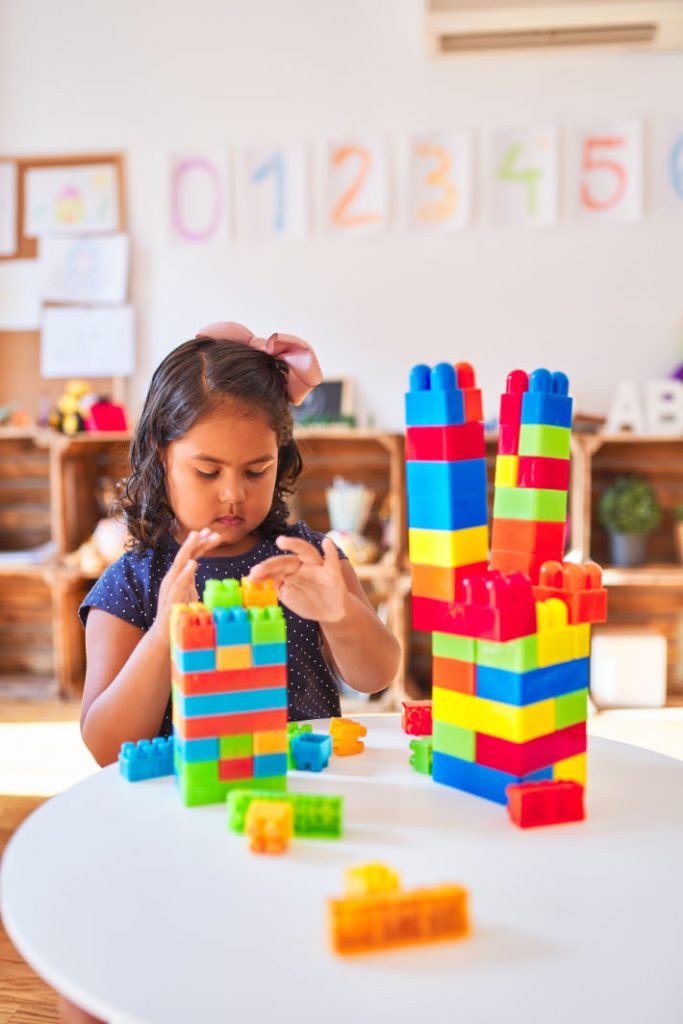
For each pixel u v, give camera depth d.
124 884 0.58
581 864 0.61
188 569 0.83
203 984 0.47
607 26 2.49
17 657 3.01
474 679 0.72
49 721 2.51
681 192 2.66
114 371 2.88
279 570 0.79
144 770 0.76
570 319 2.72
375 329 2.79
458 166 2.72
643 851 0.63
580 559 2.47
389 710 2.55
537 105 2.70
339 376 2.80
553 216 2.70
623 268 2.69
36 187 2.89
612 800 0.73
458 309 2.76
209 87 2.82
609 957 0.50
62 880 0.58
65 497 2.73
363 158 2.77
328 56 2.77
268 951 0.50
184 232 2.84
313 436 2.61
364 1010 0.45
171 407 0.97
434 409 0.71
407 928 0.51
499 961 0.49
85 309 2.88
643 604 2.79
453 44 2.60
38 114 2.89
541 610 0.70
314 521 2.87
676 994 0.46
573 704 0.72
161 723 0.90
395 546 2.61
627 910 0.55
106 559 2.65
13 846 0.63
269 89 2.79
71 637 2.74
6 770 2.13
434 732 0.75
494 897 0.56
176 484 0.98
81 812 0.69
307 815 0.64
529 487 0.77
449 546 0.72
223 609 0.70
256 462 0.97
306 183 2.79
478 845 0.63
